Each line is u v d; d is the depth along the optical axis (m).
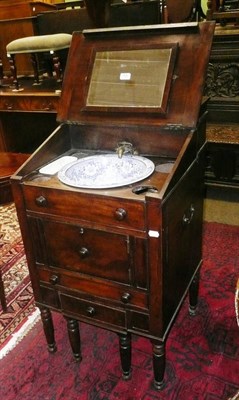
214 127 2.63
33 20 3.40
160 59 1.13
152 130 1.16
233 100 2.61
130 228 0.96
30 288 1.77
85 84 1.22
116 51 1.19
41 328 1.53
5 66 3.74
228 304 1.60
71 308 1.21
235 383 1.25
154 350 1.13
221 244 2.05
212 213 2.43
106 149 1.27
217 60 2.56
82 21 3.20
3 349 1.43
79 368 1.34
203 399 1.20
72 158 1.22
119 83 1.18
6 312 1.62
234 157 2.38
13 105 2.95
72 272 1.13
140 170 1.11
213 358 1.35
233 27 2.67
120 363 1.34
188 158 1.07
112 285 1.08
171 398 1.21
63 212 1.04
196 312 1.56
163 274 1.00
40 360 1.38
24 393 1.26
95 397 1.23
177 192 1.00
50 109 2.83
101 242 1.03
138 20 2.97
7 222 2.43
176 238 1.08
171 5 2.72
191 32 1.10
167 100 1.11
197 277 1.44
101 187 0.99
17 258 2.01
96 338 1.47
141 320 1.09
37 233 1.13
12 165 2.18
